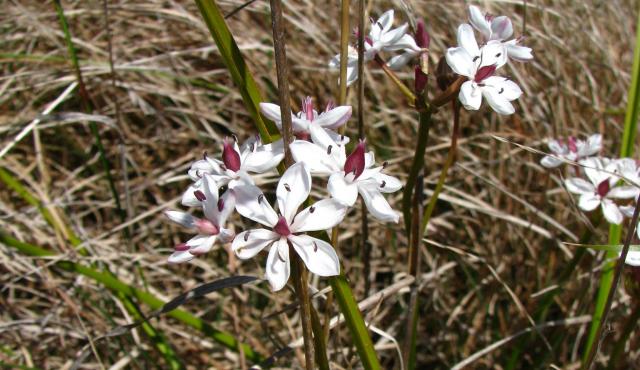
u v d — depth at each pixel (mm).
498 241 273
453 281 274
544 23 329
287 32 323
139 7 313
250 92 130
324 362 137
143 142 291
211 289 146
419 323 263
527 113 291
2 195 274
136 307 204
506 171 290
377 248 280
